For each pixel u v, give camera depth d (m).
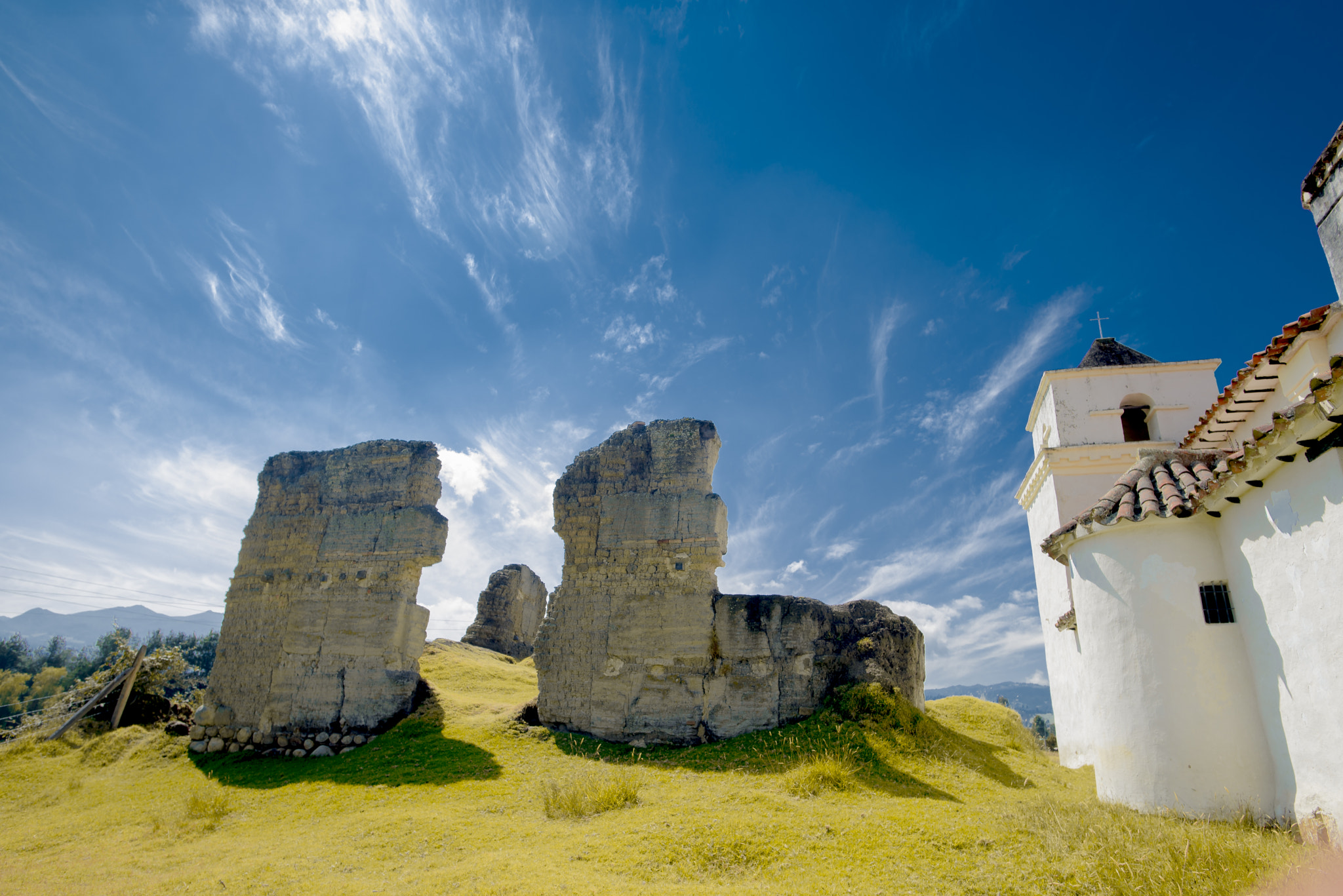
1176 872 6.27
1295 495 7.45
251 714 17.72
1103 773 9.19
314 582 18.47
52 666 63.72
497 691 20.83
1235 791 8.01
